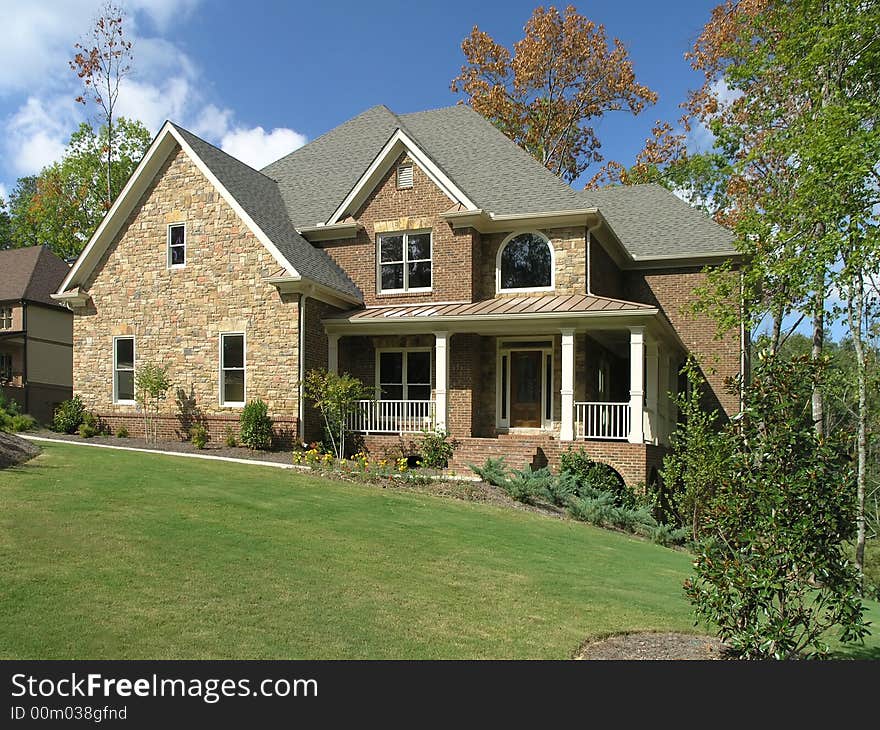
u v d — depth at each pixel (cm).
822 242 1458
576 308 1783
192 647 579
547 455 1767
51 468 1259
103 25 3544
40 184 4472
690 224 2431
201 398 2041
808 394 700
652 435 1875
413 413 2105
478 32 3825
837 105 1469
